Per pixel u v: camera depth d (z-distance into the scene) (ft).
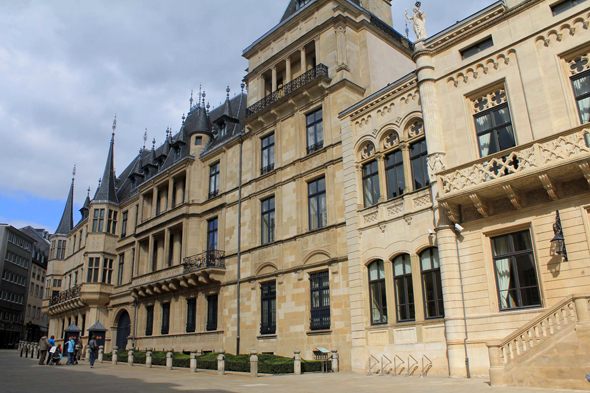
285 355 77.41
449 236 56.59
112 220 145.59
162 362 82.74
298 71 92.84
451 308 54.54
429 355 57.72
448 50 62.44
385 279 65.72
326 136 80.28
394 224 66.03
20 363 93.97
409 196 64.54
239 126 111.14
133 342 118.11
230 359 70.59
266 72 98.17
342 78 80.33
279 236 84.48
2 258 231.30
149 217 127.85
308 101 85.30
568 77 51.55
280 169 87.51
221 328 91.81
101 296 135.95
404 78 67.72
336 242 74.02
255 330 84.28
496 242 54.03
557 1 53.36
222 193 101.14
